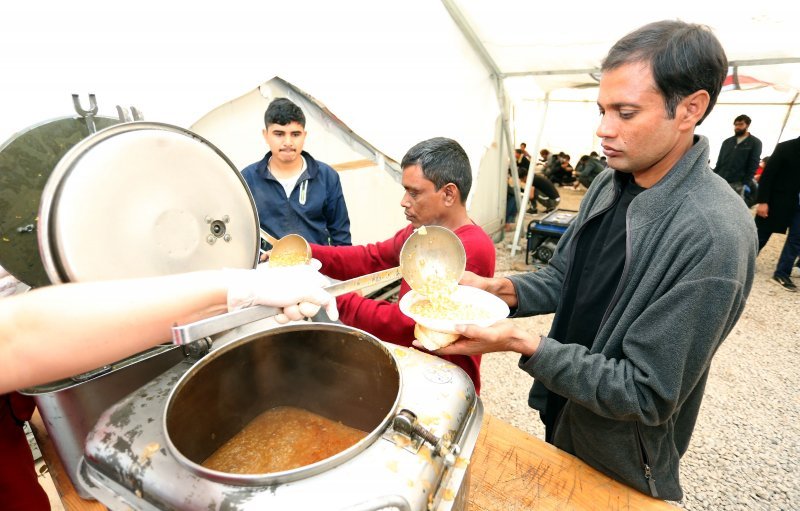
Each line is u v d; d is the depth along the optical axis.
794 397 2.53
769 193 4.01
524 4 2.85
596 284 1.07
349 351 0.72
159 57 1.80
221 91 2.05
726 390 2.59
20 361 0.44
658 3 2.53
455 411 0.63
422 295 1.01
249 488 0.46
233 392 0.71
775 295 3.89
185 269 0.70
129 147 0.61
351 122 2.79
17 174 0.70
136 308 0.48
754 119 8.65
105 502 0.53
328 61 2.55
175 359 0.77
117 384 0.71
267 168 2.14
